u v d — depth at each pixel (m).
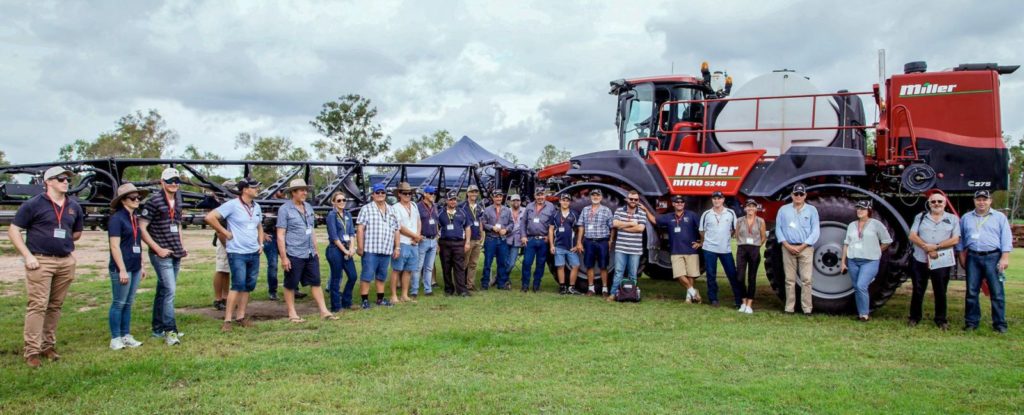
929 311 7.59
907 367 5.00
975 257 6.38
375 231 7.50
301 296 8.38
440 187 10.67
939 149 6.96
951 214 6.61
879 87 7.42
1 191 7.54
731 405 4.06
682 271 7.98
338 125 38.84
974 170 6.83
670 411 3.94
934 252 6.46
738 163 7.70
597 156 8.66
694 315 7.11
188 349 5.46
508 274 9.27
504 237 9.13
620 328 6.37
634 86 9.56
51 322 5.13
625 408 4.00
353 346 5.55
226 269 7.45
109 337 5.90
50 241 4.98
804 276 7.11
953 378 4.69
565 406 4.04
